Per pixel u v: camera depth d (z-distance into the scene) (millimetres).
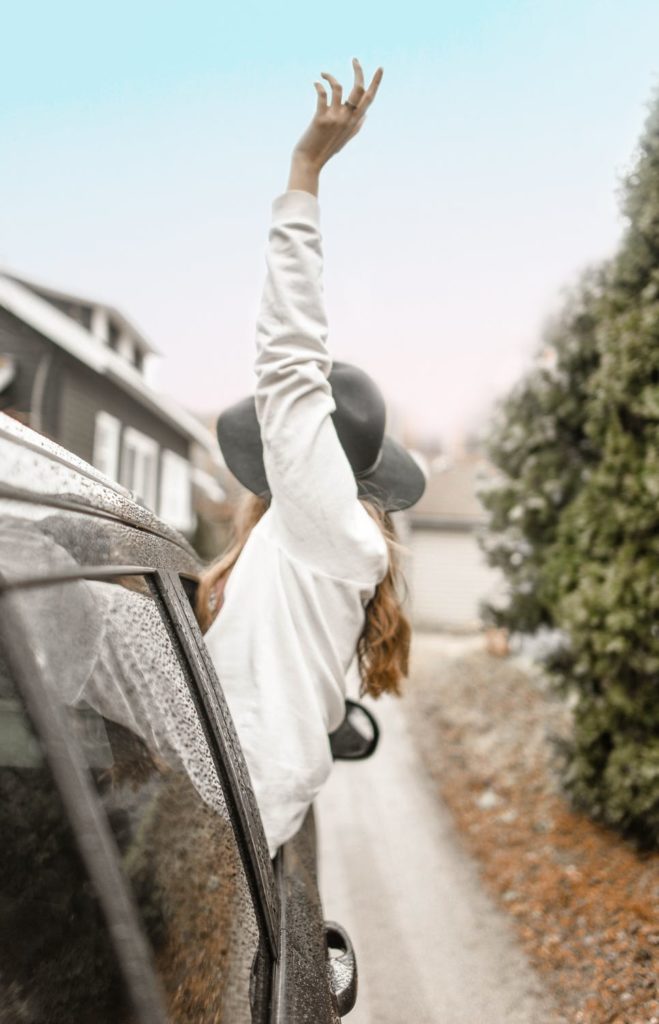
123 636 1090
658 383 4043
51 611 874
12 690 956
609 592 4117
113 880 819
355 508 1672
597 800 4598
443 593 23203
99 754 916
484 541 7148
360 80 1680
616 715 4297
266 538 1703
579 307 5309
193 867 1087
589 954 3381
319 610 1636
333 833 5562
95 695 945
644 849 4203
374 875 4746
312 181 1726
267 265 1705
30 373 12680
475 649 15000
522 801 5602
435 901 4328
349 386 1870
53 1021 865
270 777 1586
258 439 1963
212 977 1030
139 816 972
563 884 4117
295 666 1619
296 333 1641
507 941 3781
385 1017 3158
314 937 1557
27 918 907
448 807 6086
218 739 1376
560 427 5625
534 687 9422
